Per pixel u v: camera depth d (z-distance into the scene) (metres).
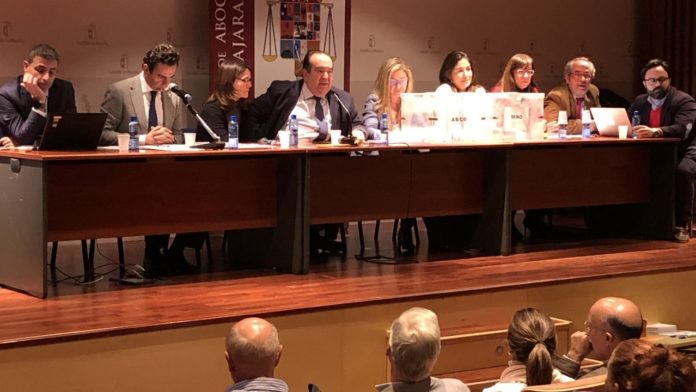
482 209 5.75
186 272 5.07
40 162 4.23
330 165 5.25
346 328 4.30
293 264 5.00
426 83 7.67
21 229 4.42
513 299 4.77
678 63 8.39
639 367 1.99
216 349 3.98
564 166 5.99
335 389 4.30
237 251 5.43
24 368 3.61
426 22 7.62
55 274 4.97
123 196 4.65
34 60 4.84
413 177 5.52
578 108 6.47
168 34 6.59
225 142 5.21
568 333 4.72
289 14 6.87
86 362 3.72
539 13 8.13
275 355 3.09
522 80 6.23
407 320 3.12
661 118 6.27
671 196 6.19
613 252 5.75
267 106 5.58
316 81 5.48
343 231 5.79
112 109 5.23
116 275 4.98
